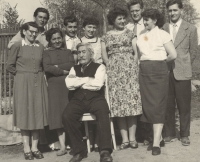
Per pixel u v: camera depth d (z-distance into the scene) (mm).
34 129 4273
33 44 4410
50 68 4363
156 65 4309
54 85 4441
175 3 4699
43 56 4438
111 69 4547
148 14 4332
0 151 4863
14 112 4324
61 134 4496
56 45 4551
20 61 4289
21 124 4203
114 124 5562
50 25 5445
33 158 4348
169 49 4312
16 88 4285
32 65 4312
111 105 4523
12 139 5203
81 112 4297
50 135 4781
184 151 4391
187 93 4746
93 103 4277
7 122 5270
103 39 4676
